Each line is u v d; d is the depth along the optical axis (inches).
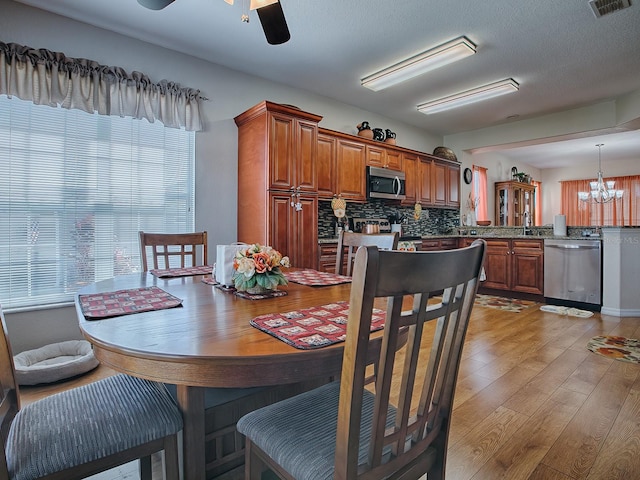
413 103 180.7
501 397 79.6
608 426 68.1
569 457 59.1
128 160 116.9
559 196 373.1
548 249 173.5
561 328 132.0
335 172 162.2
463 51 122.6
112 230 114.4
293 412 40.2
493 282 195.6
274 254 57.5
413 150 201.3
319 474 30.7
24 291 100.7
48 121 102.9
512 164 324.2
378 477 29.3
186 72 127.6
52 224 104.3
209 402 51.4
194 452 42.2
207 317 43.2
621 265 149.7
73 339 106.7
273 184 126.3
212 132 134.6
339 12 103.1
